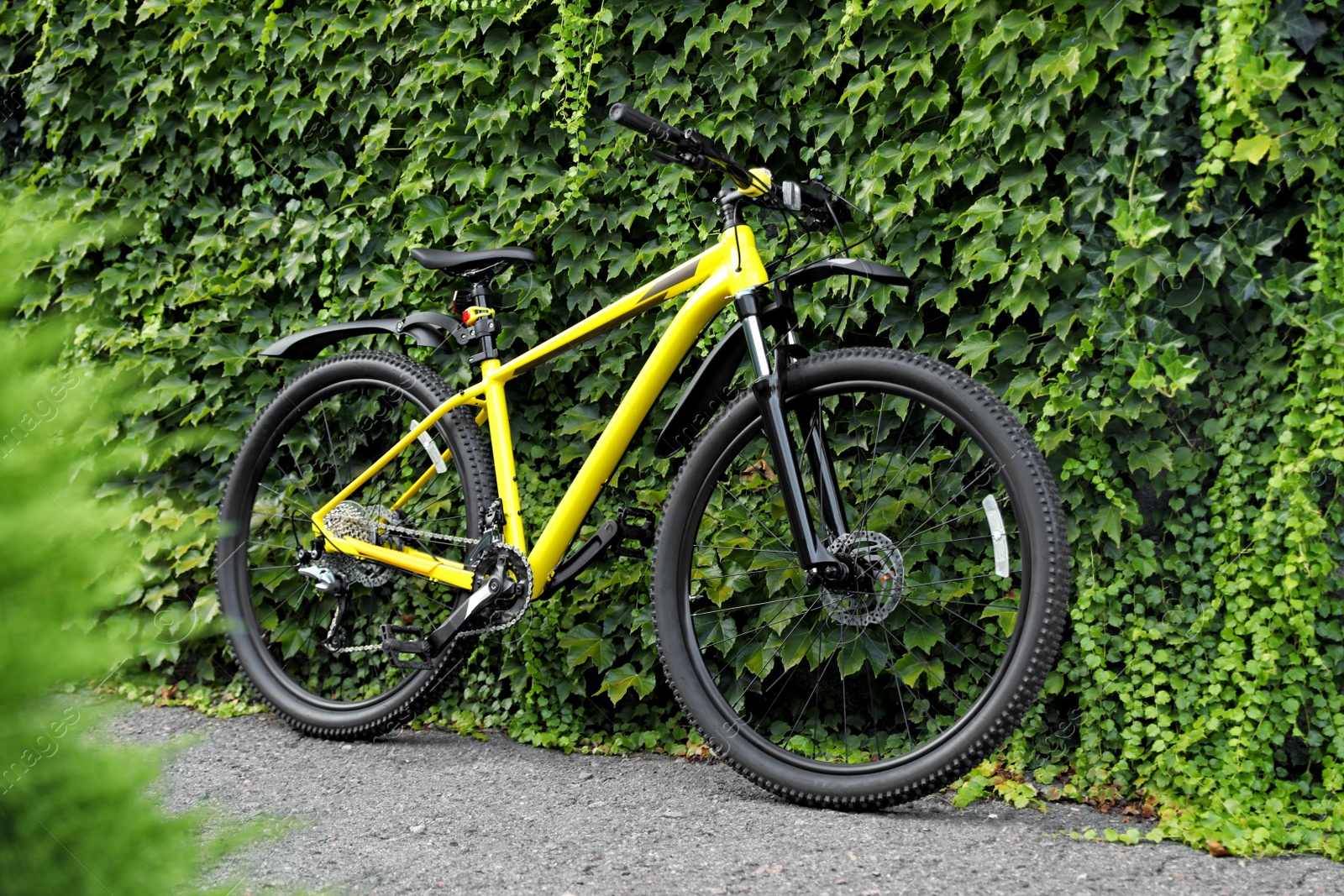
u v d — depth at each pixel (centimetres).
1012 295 223
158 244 327
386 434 303
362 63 294
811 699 250
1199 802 200
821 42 238
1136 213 208
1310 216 202
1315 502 201
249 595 287
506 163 276
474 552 243
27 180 342
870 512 235
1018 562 227
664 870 170
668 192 255
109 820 63
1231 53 192
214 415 317
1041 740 226
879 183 233
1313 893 162
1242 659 203
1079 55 208
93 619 66
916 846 181
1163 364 207
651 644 256
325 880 166
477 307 256
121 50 330
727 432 219
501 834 190
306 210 305
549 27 268
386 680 294
